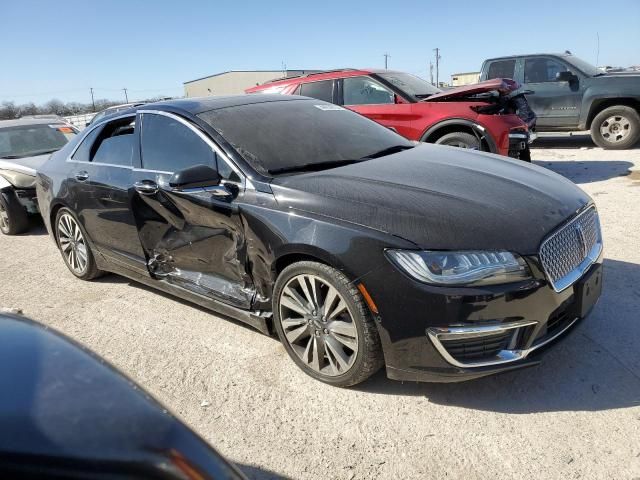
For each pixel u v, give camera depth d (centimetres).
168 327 406
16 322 182
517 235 269
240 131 371
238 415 291
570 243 293
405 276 264
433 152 399
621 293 390
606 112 1032
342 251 279
